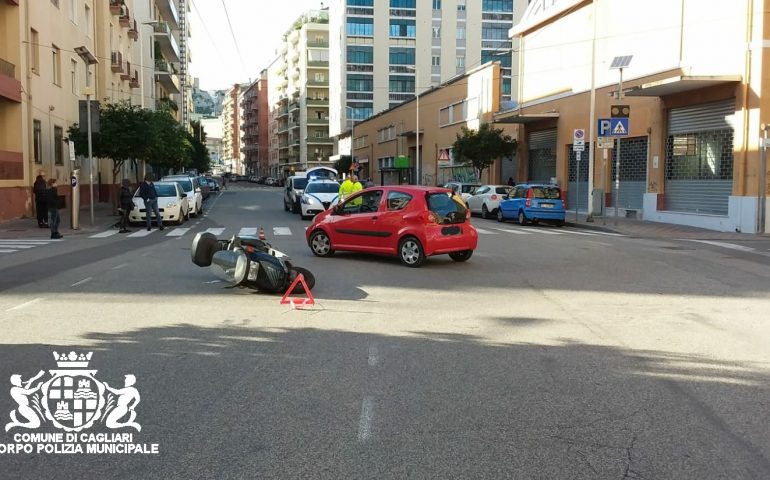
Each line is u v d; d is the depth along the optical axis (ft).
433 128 174.29
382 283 36.17
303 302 30.71
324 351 22.34
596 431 15.57
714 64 73.67
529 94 120.98
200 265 35.17
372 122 244.01
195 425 15.78
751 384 19.12
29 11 86.99
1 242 58.49
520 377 19.62
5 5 82.79
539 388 18.62
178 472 13.38
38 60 91.50
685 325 26.58
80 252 50.37
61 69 101.96
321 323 26.50
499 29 291.58
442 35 288.71
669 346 23.32
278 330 25.23
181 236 64.23
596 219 88.22
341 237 45.52
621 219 88.12
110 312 28.27
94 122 74.23
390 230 42.88
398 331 25.25
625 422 16.14
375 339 24.00
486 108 136.77
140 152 95.55
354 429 15.55
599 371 20.27
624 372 20.18
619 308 29.86
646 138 87.51
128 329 25.20
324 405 17.12
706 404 17.43
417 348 22.81
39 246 55.06
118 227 74.95
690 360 21.57
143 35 185.16
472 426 15.80
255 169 522.06
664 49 82.74
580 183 103.19
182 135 121.90
